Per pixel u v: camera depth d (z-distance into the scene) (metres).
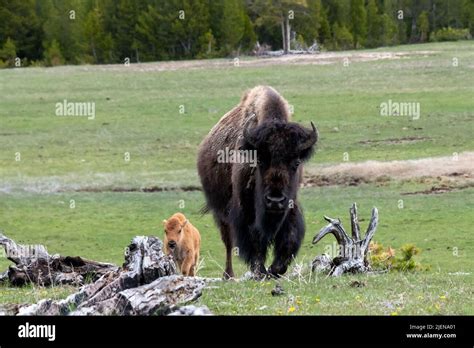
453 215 52.31
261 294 23.86
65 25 187.75
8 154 78.44
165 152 77.69
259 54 176.38
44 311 19.97
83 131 87.50
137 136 84.44
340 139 78.56
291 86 111.31
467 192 58.16
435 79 111.12
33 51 192.75
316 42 190.62
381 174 63.94
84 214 56.62
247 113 31.44
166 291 19.95
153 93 110.12
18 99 107.31
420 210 53.91
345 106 94.94
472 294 24.70
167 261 21.31
